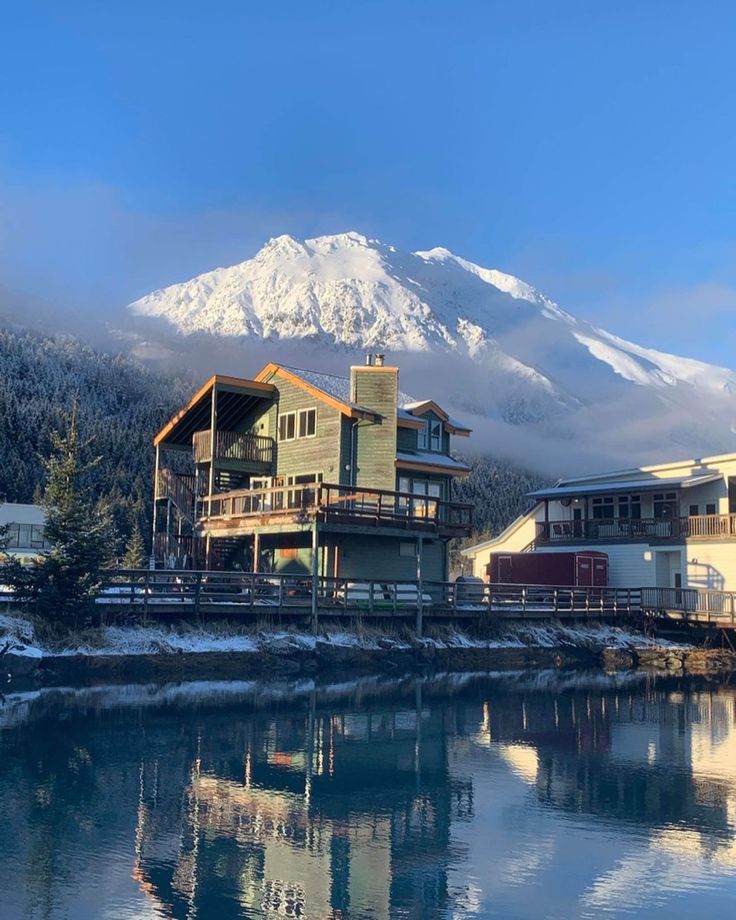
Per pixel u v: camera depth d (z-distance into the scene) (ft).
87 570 101.50
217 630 109.60
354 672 114.42
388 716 85.81
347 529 120.16
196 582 111.04
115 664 98.84
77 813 51.98
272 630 113.60
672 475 178.19
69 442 108.06
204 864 45.01
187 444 152.15
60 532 101.76
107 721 77.10
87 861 44.91
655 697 106.52
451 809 55.21
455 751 71.41
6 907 39.47
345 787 59.52
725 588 162.30
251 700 90.84
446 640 129.29
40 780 58.39
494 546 205.05
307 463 137.39
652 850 48.34
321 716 84.17
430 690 104.47
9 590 111.34
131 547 179.63
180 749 68.13
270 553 137.49
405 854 47.21
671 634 158.61
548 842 49.39
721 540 163.43
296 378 139.74
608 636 148.87
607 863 46.37
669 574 172.14
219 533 130.52
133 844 47.44
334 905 40.78
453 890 42.73
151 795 55.88
